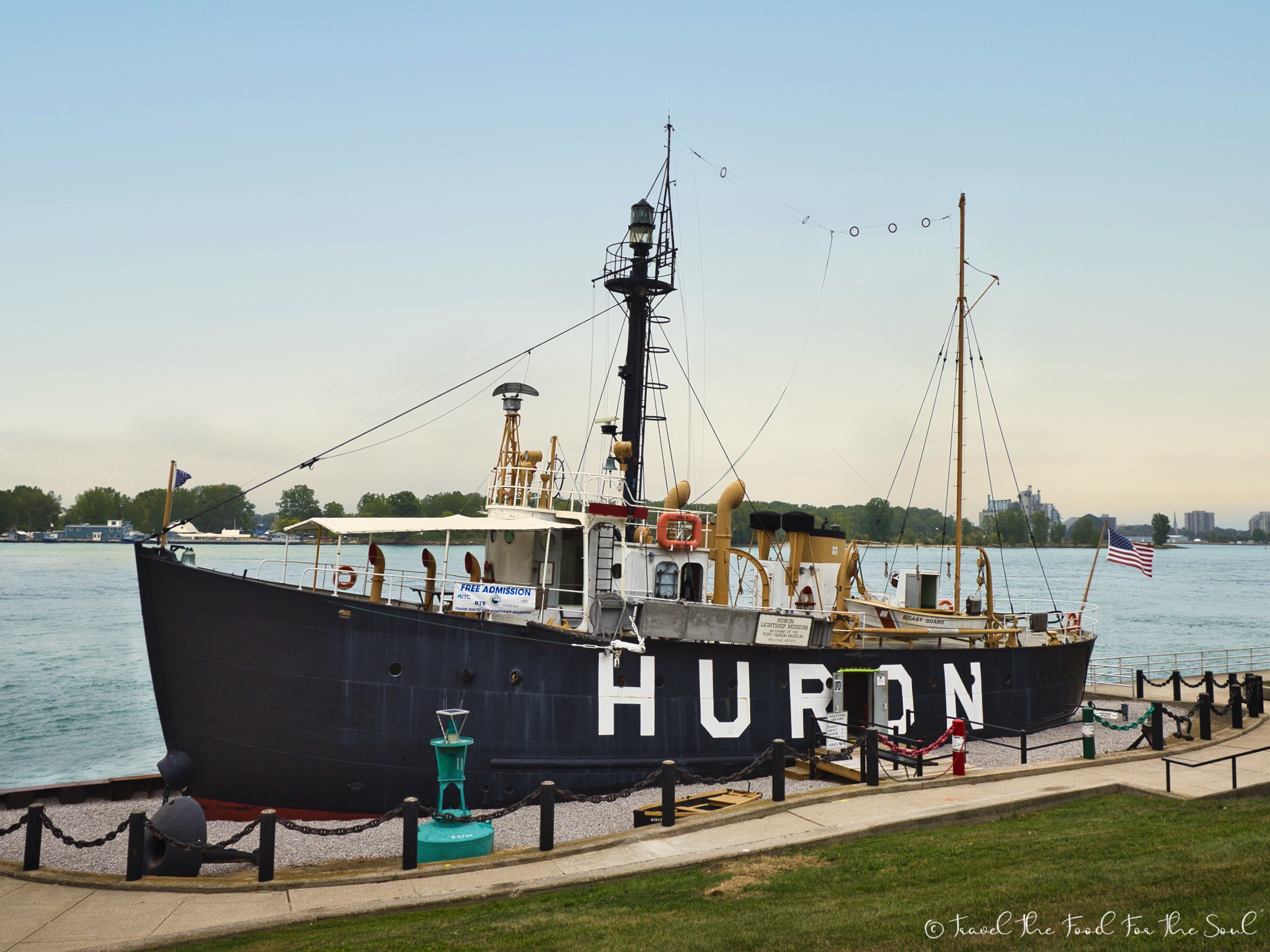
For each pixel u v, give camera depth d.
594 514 23.73
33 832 17.28
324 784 20.30
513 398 26.56
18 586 110.50
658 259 28.20
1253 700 30.97
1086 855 15.22
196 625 19.78
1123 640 77.00
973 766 24.95
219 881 16.47
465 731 20.83
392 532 21.31
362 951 12.95
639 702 22.56
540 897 15.19
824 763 23.47
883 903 13.52
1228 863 13.87
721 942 12.34
